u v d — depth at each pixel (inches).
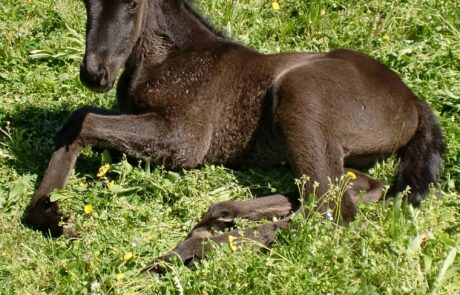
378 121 239.3
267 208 226.7
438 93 277.3
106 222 222.2
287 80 240.8
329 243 204.1
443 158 244.8
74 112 251.8
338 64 244.1
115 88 287.0
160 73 251.8
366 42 309.9
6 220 226.8
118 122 244.5
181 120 247.6
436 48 304.7
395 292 191.9
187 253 209.5
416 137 245.9
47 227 223.9
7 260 210.2
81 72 234.5
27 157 255.3
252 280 193.0
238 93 251.0
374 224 216.4
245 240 209.0
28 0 343.6
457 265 200.1
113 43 236.2
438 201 230.4
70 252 213.2
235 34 318.7
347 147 237.0
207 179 242.8
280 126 236.1
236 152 251.4
